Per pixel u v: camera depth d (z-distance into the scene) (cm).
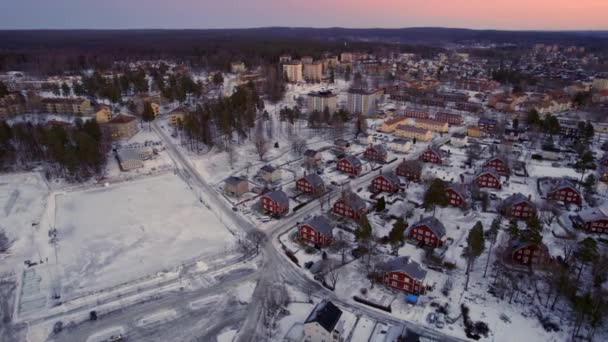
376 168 11975
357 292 6450
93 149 11044
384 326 5691
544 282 6600
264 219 8912
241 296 6362
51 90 19925
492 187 10438
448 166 12100
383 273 6669
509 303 6150
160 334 5556
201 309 6069
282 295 6372
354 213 8769
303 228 7931
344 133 15750
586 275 6775
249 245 7831
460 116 17225
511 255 7119
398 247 7519
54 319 5838
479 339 5466
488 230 7700
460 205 9319
